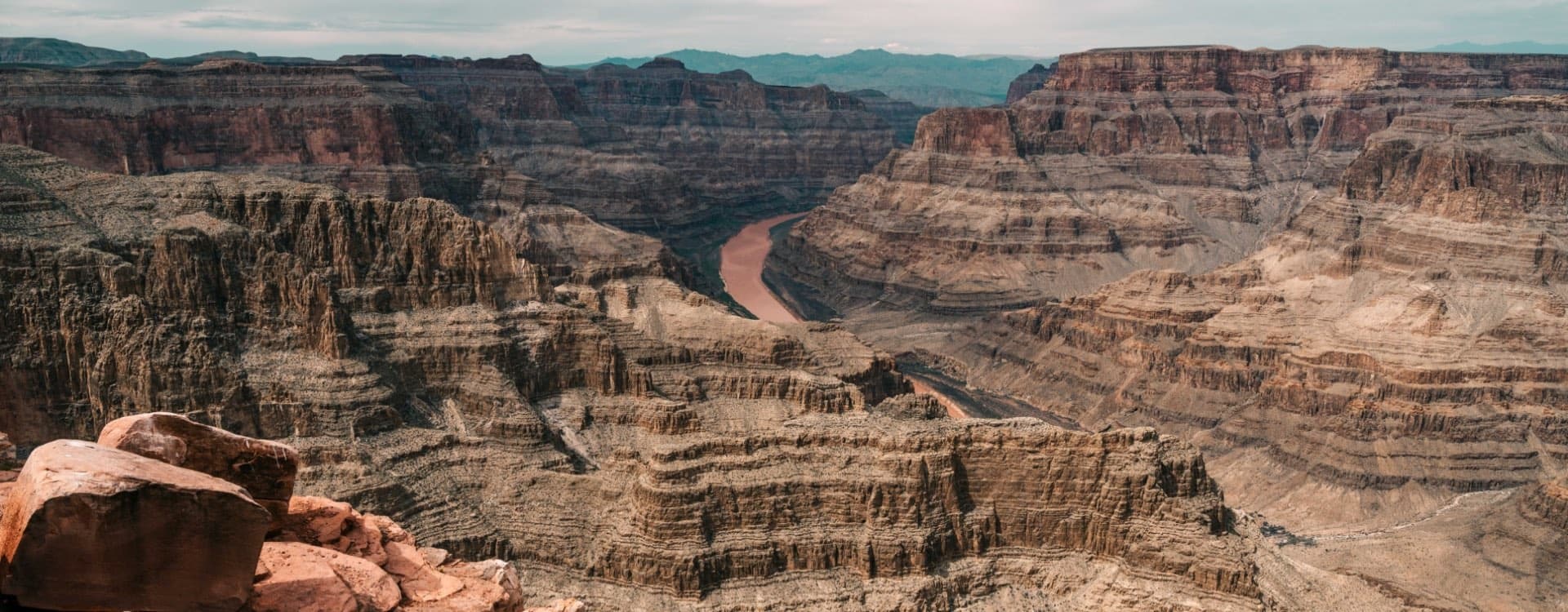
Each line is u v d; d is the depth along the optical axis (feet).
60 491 120.16
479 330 510.17
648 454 428.97
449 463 440.86
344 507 167.53
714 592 384.27
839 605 380.78
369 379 459.73
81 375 445.37
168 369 435.53
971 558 410.31
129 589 124.77
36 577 120.88
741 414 505.66
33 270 448.24
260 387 444.55
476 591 162.50
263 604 136.36
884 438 416.05
